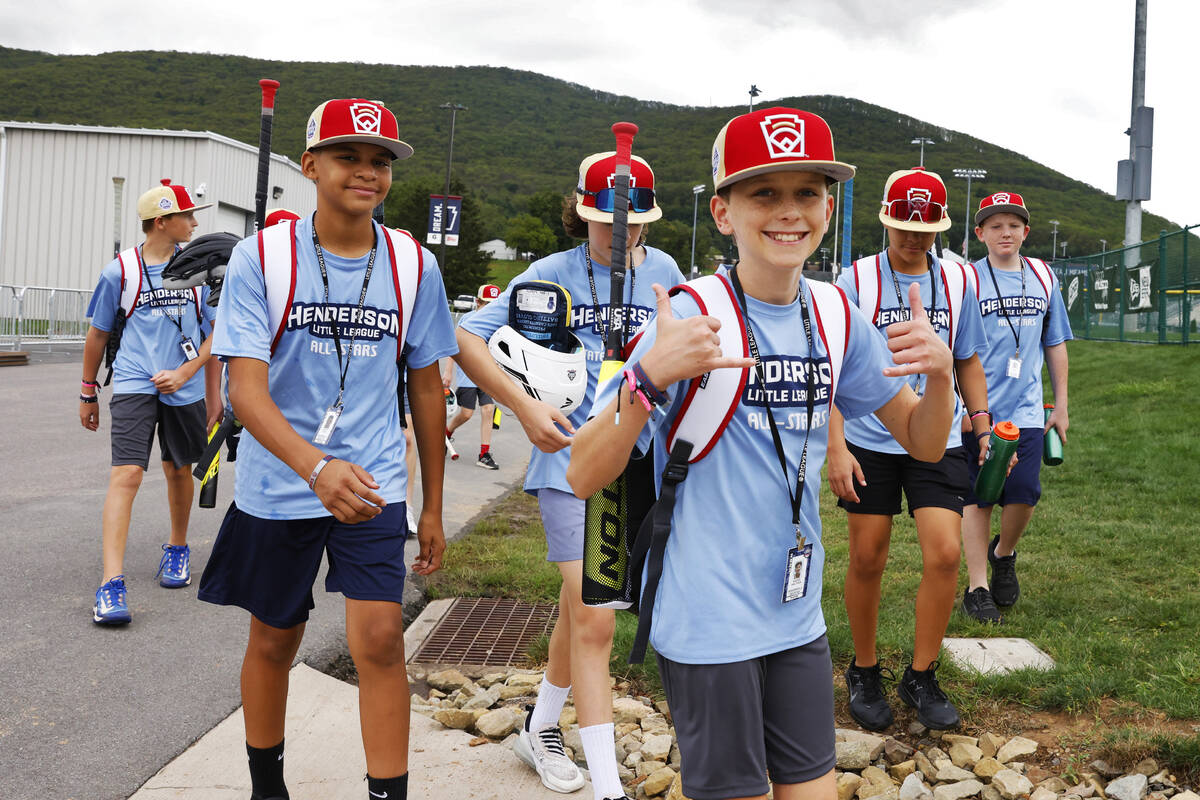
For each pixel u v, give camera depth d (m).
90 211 29.62
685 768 2.20
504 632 5.14
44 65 188.88
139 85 188.25
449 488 9.26
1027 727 3.85
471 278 81.94
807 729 2.22
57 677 4.09
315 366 2.83
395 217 93.19
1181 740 3.40
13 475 8.27
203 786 3.25
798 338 2.25
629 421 2.03
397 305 2.92
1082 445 10.99
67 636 4.57
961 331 4.13
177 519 5.45
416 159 194.38
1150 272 20.17
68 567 5.68
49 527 6.59
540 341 3.35
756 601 2.18
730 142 2.15
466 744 3.70
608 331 2.48
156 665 4.27
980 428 3.95
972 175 63.84
